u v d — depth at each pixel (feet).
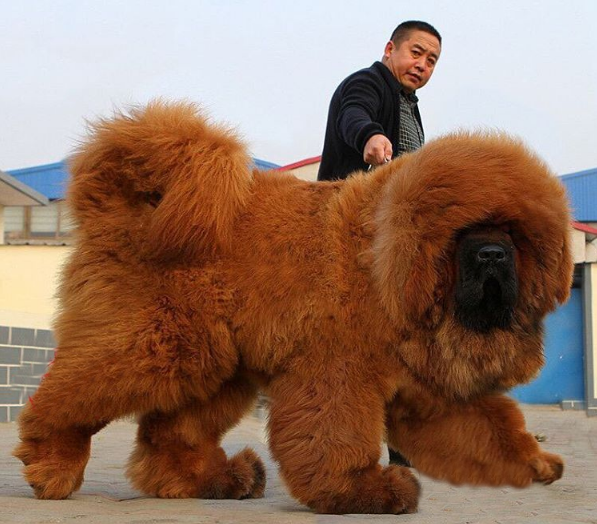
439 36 19.77
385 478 13.92
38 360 38.40
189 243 14.53
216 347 14.67
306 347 14.06
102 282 14.82
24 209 81.82
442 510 14.56
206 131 15.12
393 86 19.07
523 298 14.29
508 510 14.71
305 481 13.69
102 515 12.98
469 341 13.94
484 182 13.65
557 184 14.57
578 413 66.33
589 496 16.98
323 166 19.43
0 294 59.88
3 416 36.50
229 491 15.93
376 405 13.92
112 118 15.76
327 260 14.25
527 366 14.65
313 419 13.71
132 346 14.44
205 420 16.12
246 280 14.55
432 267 13.70
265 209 15.03
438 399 14.34
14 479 17.98
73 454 14.96
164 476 16.06
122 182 15.37
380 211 14.15
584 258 69.51
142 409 14.85
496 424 14.58
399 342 13.87
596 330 68.64
